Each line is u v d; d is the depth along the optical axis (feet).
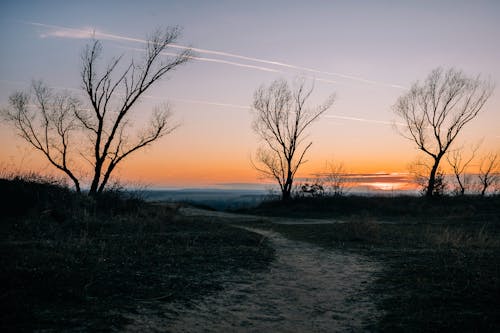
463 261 37.65
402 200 113.60
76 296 23.53
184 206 106.93
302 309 25.80
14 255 30.48
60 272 27.27
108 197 71.10
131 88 91.04
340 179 121.39
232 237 50.47
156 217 61.52
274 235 60.39
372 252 45.27
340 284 31.99
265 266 37.01
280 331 21.89
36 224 47.85
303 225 75.72
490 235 58.59
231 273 33.32
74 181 86.43
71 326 19.43
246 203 130.52
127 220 58.13
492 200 105.81
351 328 22.52
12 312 20.11
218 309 24.63
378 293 29.09
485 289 28.04
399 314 24.30
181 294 26.61
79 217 54.39
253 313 24.50
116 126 88.53
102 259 32.78
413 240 54.13
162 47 93.09
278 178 127.44
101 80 88.28
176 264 34.24
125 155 90.07
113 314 21.62
